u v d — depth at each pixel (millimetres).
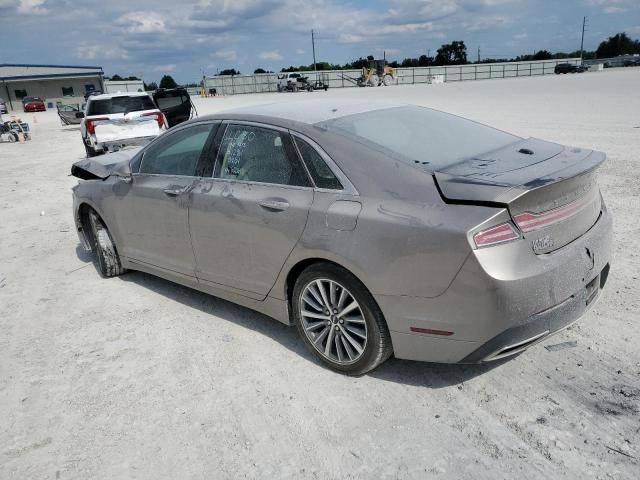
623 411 2824
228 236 3824
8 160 16141
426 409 2988
